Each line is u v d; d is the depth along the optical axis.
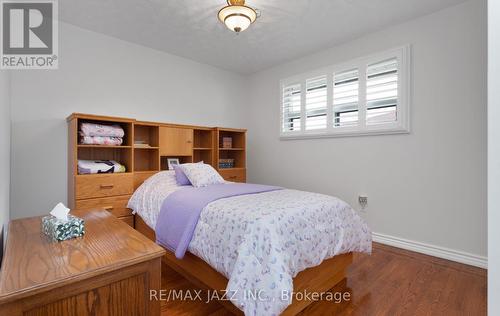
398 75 2.69
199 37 3.01
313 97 3.44
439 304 1.71
